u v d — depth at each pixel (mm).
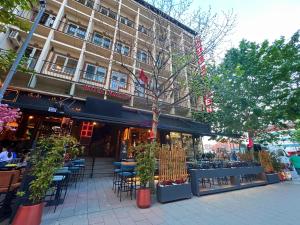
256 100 10227
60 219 3805
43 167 3543
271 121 9961
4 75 8789
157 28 8219
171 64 9258
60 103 8219
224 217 4105
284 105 9562
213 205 4965
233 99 10414
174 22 7691
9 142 9492
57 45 11195
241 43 11234
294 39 10055
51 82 10422
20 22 4371
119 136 13492
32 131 10508
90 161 10391
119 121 8508
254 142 11664
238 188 7051
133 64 13875
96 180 8289
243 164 8148
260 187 7578
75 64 12047
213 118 12398
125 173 5750
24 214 3156
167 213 4297
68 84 10688
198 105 13727
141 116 11430
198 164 6879
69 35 11586
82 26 13594
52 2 12141
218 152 15055
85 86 10781
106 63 13320
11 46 9883
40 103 8398
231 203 5164
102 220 3814
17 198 3592
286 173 9867
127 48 14844
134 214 4195
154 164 5074
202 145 15070
